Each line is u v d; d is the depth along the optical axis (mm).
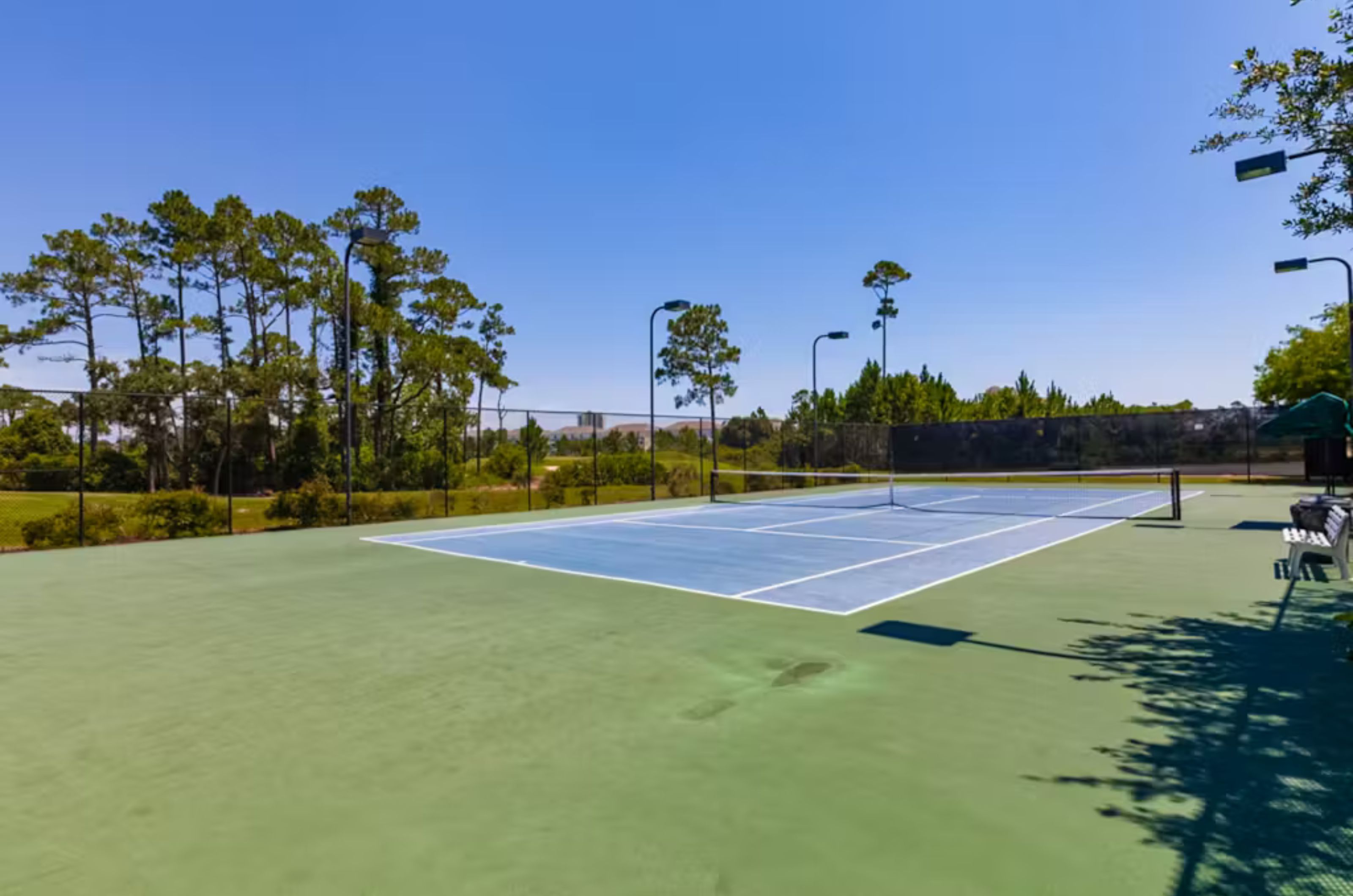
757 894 2373
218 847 2744
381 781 3307
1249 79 5355
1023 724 3879
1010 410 54188
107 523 13164
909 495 24516
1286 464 26438
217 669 5125
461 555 11094
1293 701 4188
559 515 18031
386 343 35406
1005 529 13977
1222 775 3234
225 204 39156
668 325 50844
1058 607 6875
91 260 38594
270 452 19266
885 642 5672
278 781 3324
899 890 2385
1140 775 3248
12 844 2791
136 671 5090
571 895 2389
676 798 3084
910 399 49594
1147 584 8008
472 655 5422
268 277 38375
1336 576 8352
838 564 9773
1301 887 2375
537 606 7199
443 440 18688
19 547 13000
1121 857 2576
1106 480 29969
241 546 12289
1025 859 2566
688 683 4672
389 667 5125
